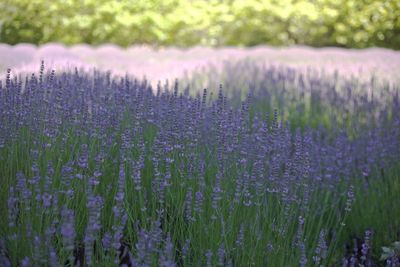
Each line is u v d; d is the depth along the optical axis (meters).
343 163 5.39
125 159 3.85
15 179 3.69
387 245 4.86
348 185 5.36
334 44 14.96
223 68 8.83
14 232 3.22
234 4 14.50
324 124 7.11
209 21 14.45
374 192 5.09
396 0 14.13
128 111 4.66
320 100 7.48
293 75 8.12
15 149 3.83
